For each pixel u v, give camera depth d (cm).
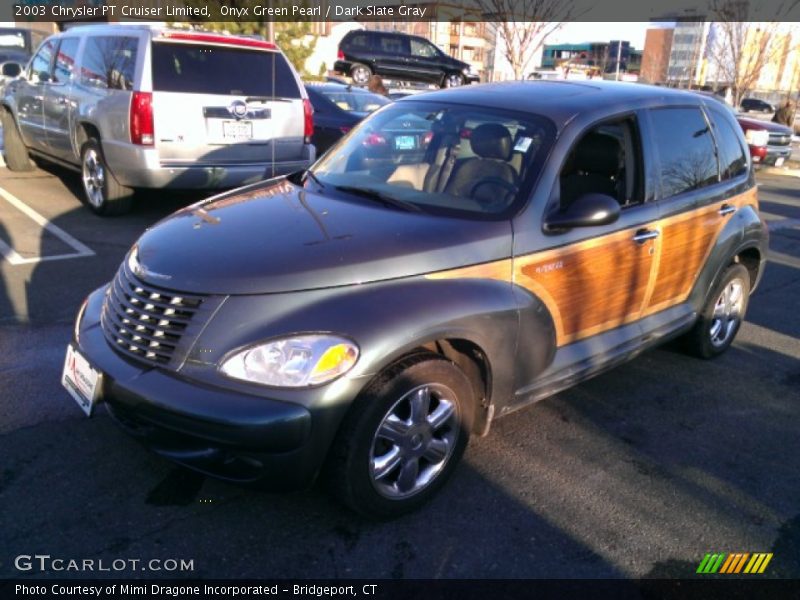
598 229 356
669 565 285
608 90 406
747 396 448
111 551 271
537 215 330
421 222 318
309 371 258
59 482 309
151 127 661
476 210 332
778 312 633
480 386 324
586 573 277
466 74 2308
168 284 279
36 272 570
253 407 253
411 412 290
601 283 366
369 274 283
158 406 261
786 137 1716
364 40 2145
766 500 335
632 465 357
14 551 268
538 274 329
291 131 758
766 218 1085
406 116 405
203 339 265
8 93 932
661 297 422
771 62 2828
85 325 313
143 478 315
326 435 264
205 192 879
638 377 465
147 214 774
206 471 270
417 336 277
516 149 352
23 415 360
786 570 287
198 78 685
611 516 313
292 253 285
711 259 454
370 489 282
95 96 714
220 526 288
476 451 359
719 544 300
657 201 398
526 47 1270
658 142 405
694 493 337
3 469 315
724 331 504
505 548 288
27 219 726
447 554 282
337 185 373
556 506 318
